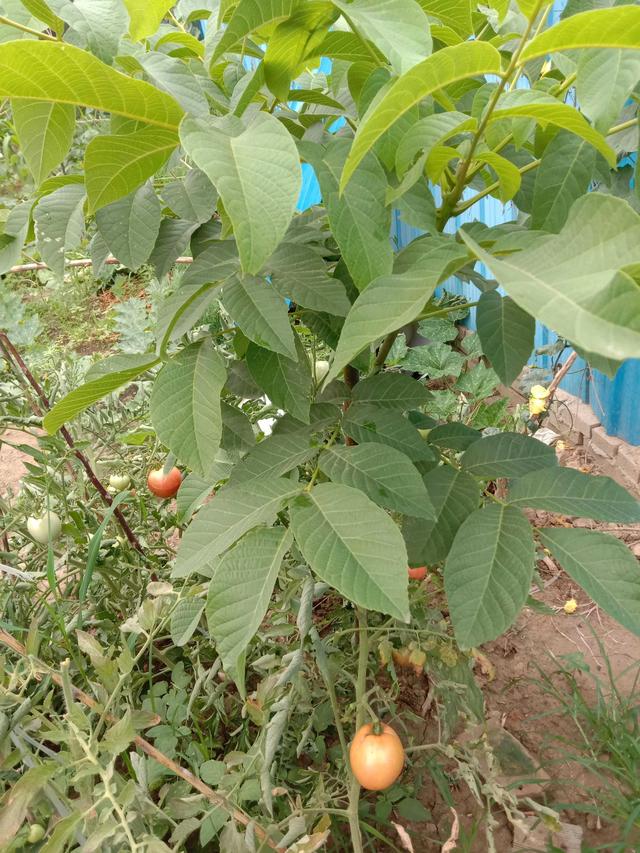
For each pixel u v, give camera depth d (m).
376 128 0.82
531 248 0.67
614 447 3.47
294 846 1.25
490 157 1.00
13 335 1.96
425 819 1.93
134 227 1.23
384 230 1.01
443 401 2.93
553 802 2.09
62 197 1.29
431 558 1.22
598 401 3.57
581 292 0.56
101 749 1.17
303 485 1.17
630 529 3.21
